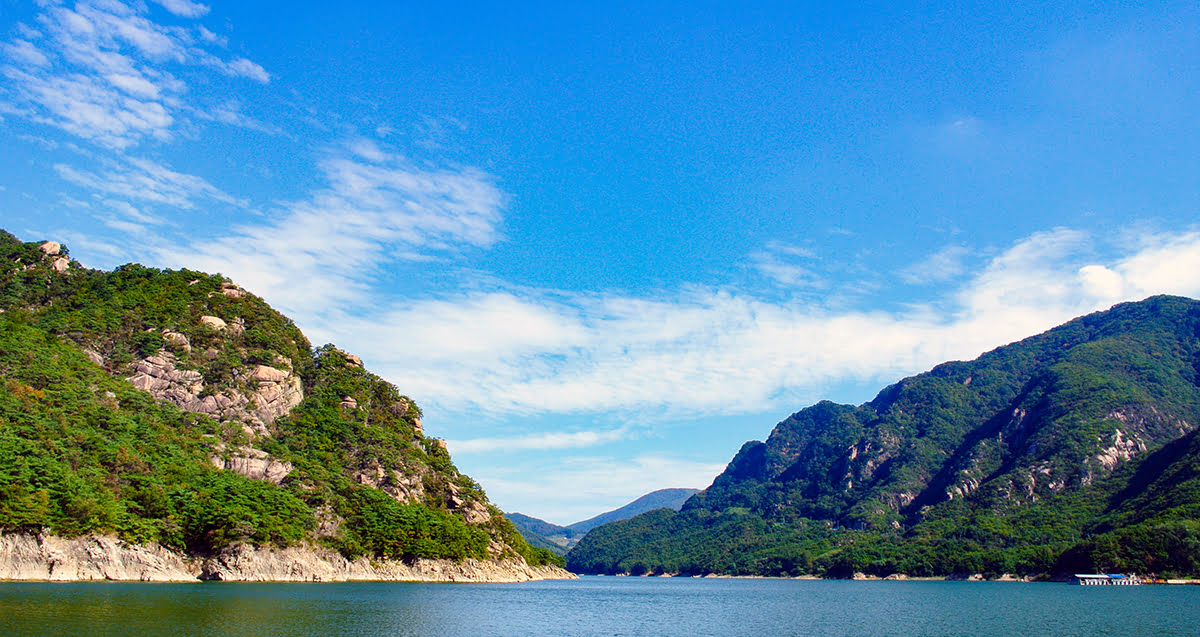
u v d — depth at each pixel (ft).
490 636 329.93
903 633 385.29
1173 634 368.89
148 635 265.95
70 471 465.88
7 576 416.46
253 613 345.72
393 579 651.66
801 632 392.68
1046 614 489.67
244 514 540.93
